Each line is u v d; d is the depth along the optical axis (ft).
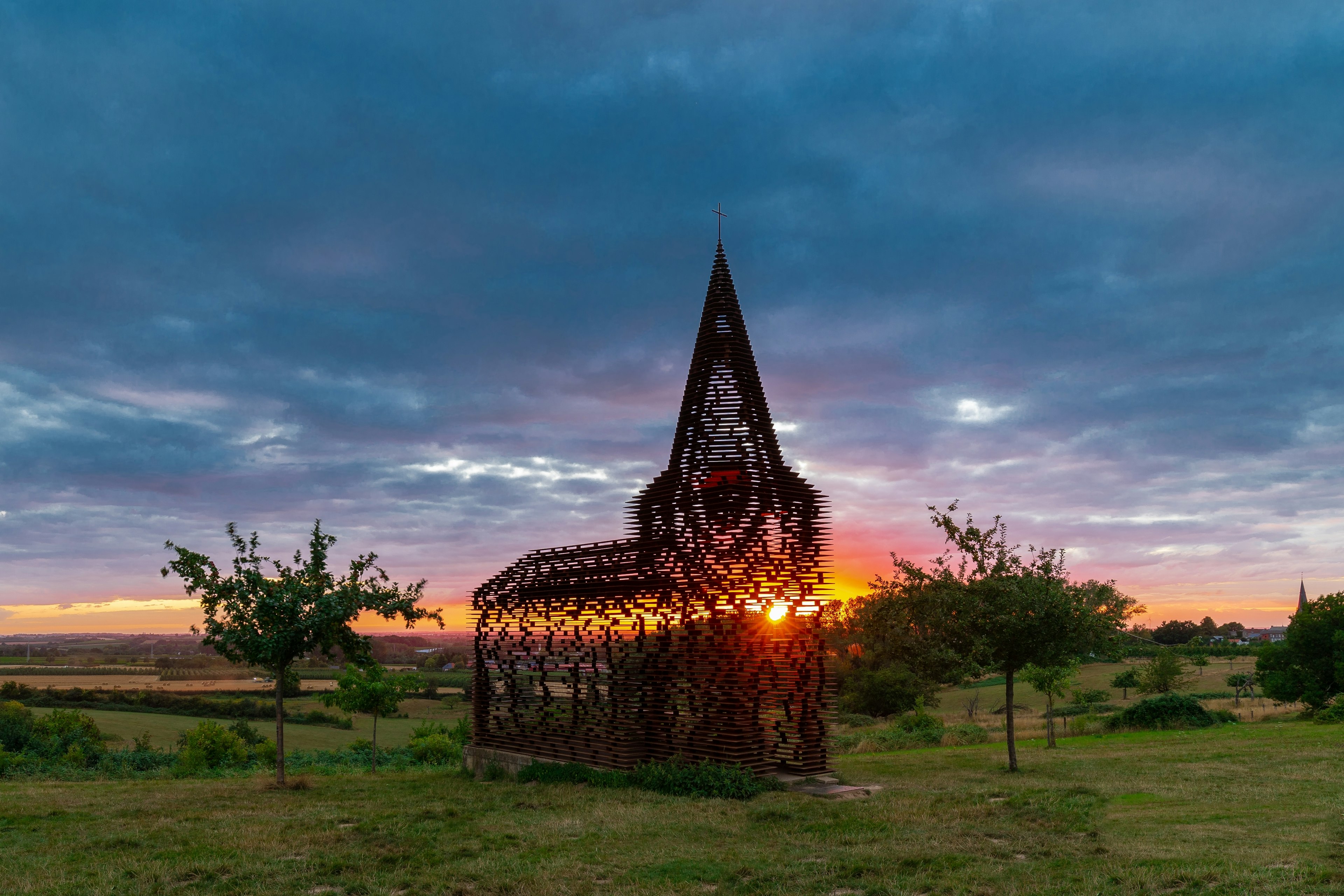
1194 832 41.24
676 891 33.63
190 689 280.10
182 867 38.27
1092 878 33.12
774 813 49.14
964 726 120.88
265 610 65.51
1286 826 41.75
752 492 65.57
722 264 75.41
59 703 237.25
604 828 46.19
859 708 218.59
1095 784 58.44
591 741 68.59
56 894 34.04
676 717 64.03
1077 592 66.49
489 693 80.84
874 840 42.22
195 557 65.10
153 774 101.81
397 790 65.72
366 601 67.72
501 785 66.33
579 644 70.74
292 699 245.86
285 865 38.78
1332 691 139.13
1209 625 587.27
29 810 54.85
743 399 70.13
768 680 62.75
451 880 35.65
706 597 61.87
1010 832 43.21
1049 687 89.40
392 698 87.10
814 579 64.80
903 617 69.97
